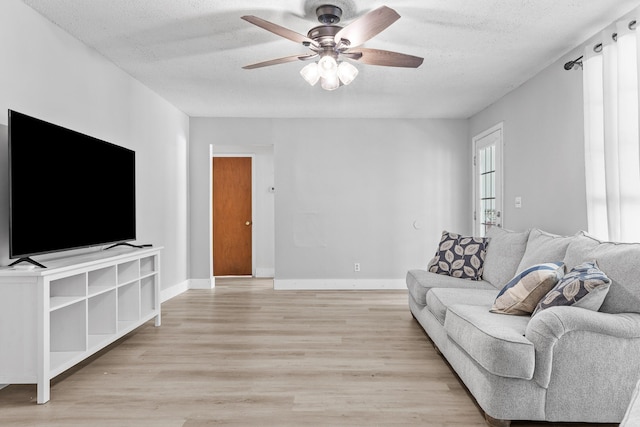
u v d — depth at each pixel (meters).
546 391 2.00
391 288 5.88
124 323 3.42
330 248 5.88
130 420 2.15
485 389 2.09
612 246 2.36
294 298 5.20
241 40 3.31
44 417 2.18
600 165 3.08
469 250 3.92
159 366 2.90
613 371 1.99
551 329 1.97
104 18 2.93
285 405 2.32
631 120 2.76
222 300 5.07
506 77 4.18
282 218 5.88
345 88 4.55
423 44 3.37
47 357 2.34
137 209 4.30
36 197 2.55
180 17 2.92
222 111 5.55
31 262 2.49
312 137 5.89
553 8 2.78
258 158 6.97
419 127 5.93
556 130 3.73
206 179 5.85
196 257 5.86
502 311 2.49
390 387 2.56
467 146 5.94
